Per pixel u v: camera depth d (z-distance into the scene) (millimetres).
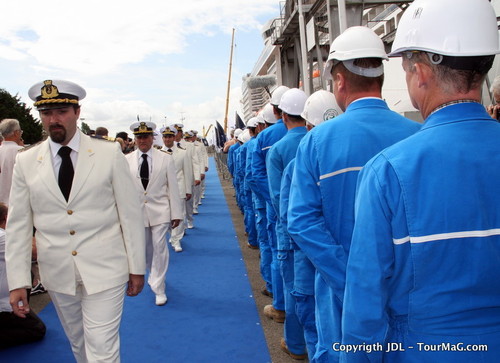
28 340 3732
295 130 3059
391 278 1199
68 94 2457
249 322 4020
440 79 1178
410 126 1823
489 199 1095
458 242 1095
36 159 2518
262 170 3977
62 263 2479
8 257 2494
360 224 1204
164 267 4645
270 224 3945
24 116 45219
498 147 1124
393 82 6031
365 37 1848
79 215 2482
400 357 1205
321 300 1976
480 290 1103
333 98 2699
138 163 4668
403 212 1139
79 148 2529
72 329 2699
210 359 3348
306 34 7453
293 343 3205
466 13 1155
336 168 1759
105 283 2494
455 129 1143
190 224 8906
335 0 5875
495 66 4809
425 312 1139
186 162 7117
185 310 4383
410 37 1223
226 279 5387
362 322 1182
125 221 2643
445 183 1104
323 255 1737
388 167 1172
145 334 3846
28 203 2545
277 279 3893
